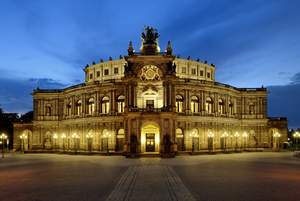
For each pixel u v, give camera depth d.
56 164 68.69
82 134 106.75
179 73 113.69
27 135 125.12
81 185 39.69
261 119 117.44
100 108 103.00
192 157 86.75
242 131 117.00
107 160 78.38
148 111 89.69
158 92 95.75
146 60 94.25
